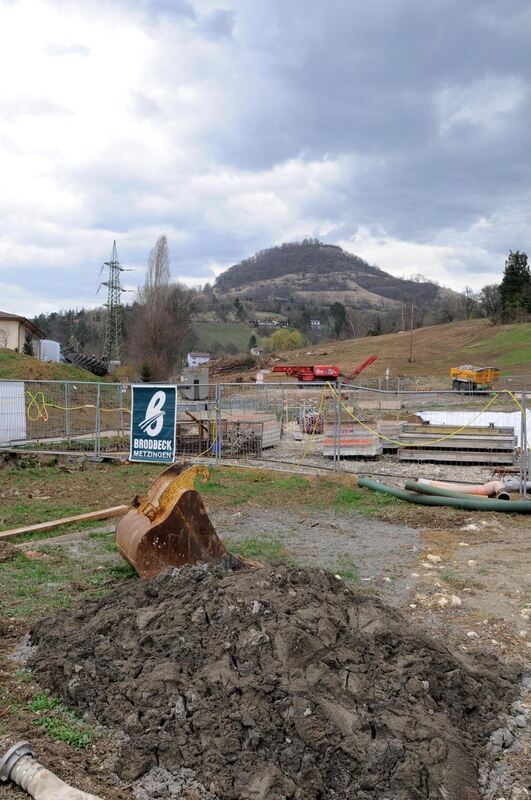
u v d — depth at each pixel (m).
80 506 11.78
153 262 62.31
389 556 8.72
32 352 44.75
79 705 4.39
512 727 4.44
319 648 4.43
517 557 8.75
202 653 4.58
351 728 3.89
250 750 3.82
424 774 3.68
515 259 93.94
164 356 60.94
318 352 84.88
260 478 14.52
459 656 5.24
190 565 6.07
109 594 6.25
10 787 3.66
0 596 6.67
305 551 8.89
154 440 15.76
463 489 12.49
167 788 3.68
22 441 19.06
